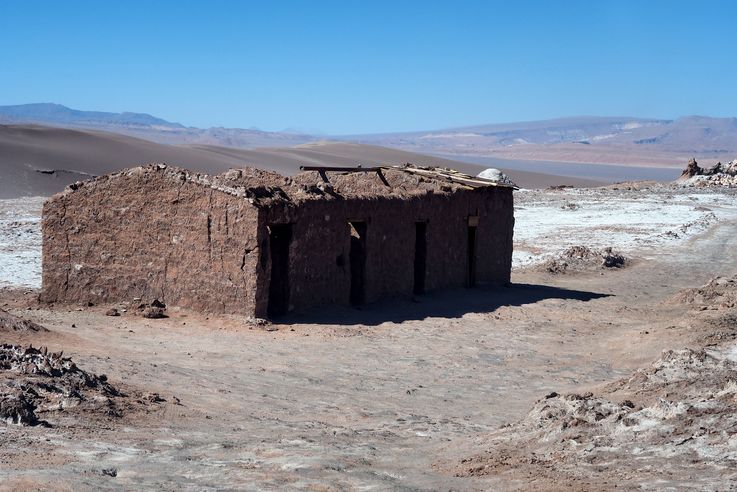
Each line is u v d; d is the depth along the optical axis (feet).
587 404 37.91
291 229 78.18
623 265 140.15
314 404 49.67
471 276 105.91
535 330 81.30
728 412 32.83
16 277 99.50
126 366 53.93
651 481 27.61
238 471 30.89
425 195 95.25
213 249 75.92
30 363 44.01
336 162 492.13
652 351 68.90
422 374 61.82
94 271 80.74
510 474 30.66
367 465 33.04
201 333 70.95
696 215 208.44
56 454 31.65
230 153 469.16
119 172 79.92
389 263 90.22
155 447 34.55
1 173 272.10
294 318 78.18
